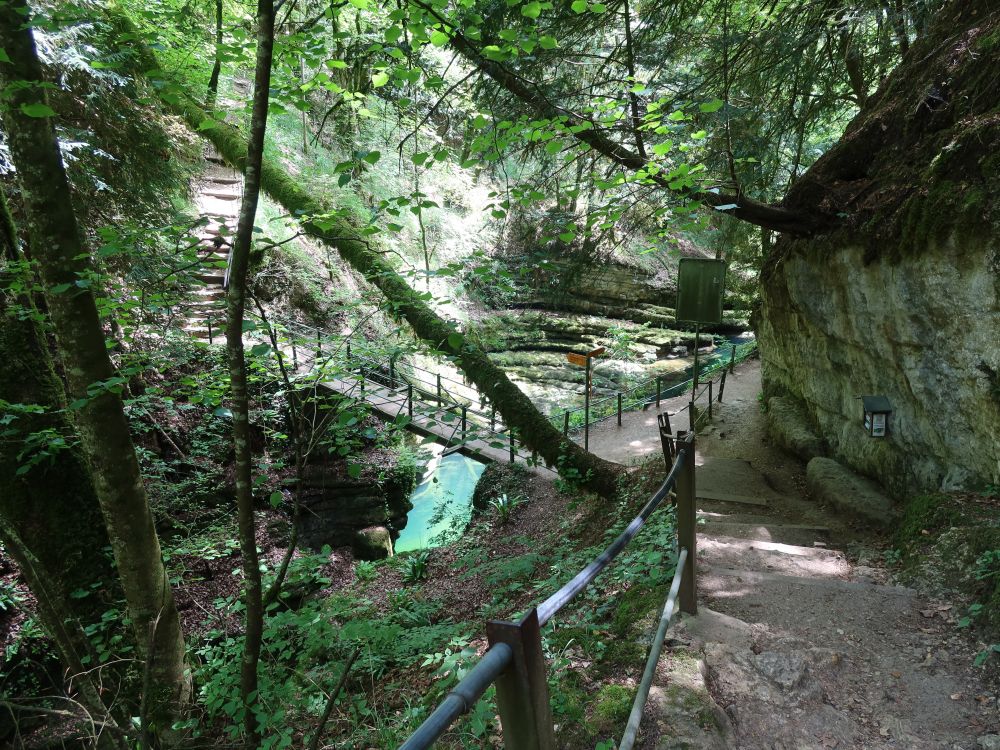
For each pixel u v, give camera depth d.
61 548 6.43
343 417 5.07
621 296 23.88
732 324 24.47
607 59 6.98
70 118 9.27
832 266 6.84
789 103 8.18
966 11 6.36
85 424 4.52
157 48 4.12
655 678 3.29
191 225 4.25
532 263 5.76
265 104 3.64
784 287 8.66
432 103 11.88
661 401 14.92
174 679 5.20
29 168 3.88
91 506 6.66
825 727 3.11
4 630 7.32
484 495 12.38
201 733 5.02
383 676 5.54
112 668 6.18
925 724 3.14
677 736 2.89
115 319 6.11
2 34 3.60
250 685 4.40
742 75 7.64
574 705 3.28
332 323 14.92
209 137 13.28
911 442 6.18
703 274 10.58
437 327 9.75
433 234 17.70
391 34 3.99
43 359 6.47
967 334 5.09
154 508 9.12
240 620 8.99
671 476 3.30
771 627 4.01
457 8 4.28
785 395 10.25
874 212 6.19
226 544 9.67
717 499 7.57
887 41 7.63
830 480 7.25
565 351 22.02
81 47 7.65
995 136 4.98
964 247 4.94
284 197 12.30
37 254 4.07
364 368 6.96
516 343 21.81
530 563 7.57
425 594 8.55
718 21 7.80
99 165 9.48
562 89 7.08
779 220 7.06
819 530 6.27
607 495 8.90
